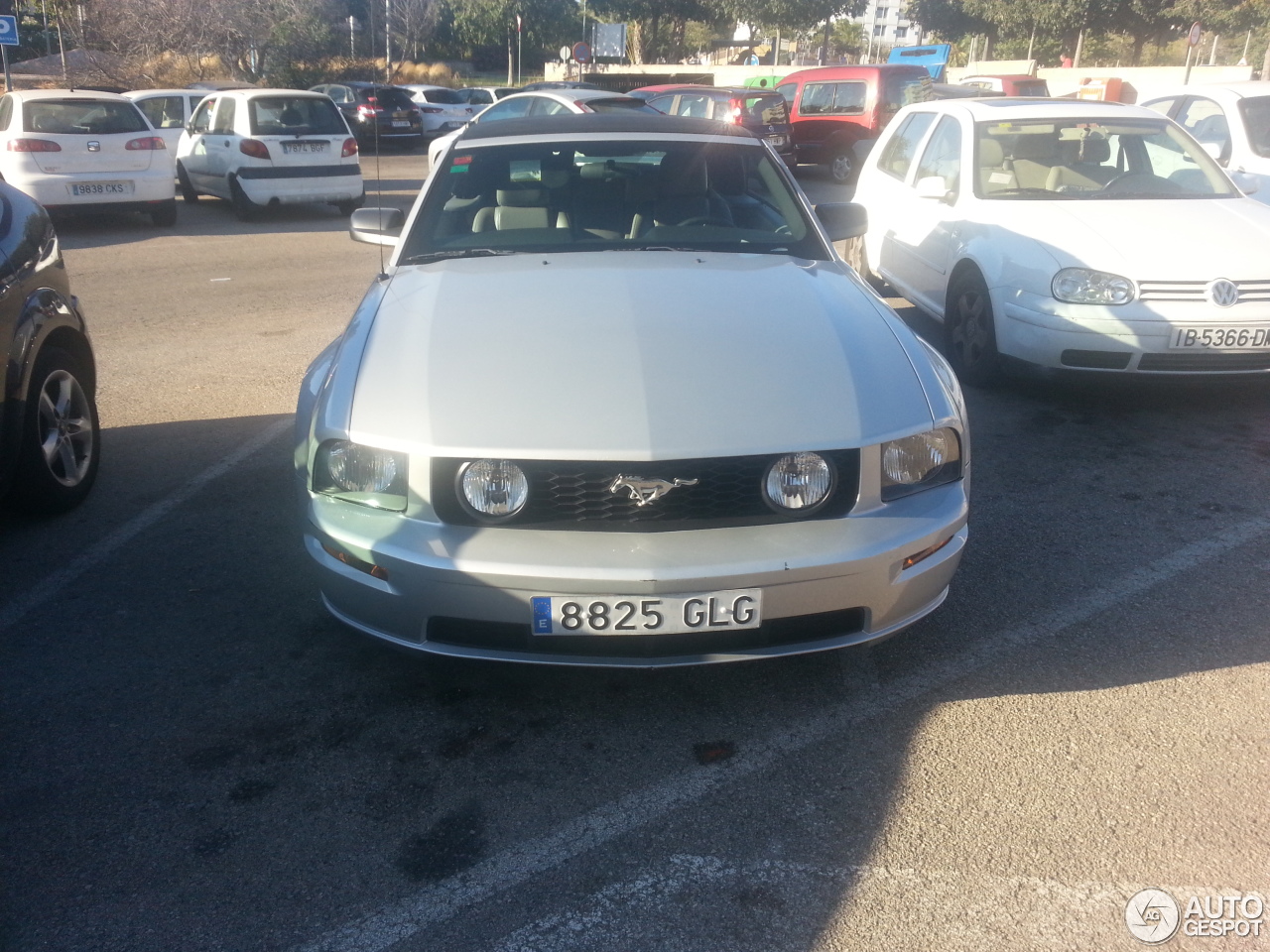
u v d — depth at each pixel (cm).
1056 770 269
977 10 4494
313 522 280
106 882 230
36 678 309
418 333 302
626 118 448
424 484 263
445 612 262
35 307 400
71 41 3259
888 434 271
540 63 5544
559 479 258
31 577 373
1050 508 434
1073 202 589
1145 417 553
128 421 550
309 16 3266
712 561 254
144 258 1038
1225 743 279
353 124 2327
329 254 1073
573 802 258
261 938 215
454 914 222
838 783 264
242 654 323
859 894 227
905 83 1756
